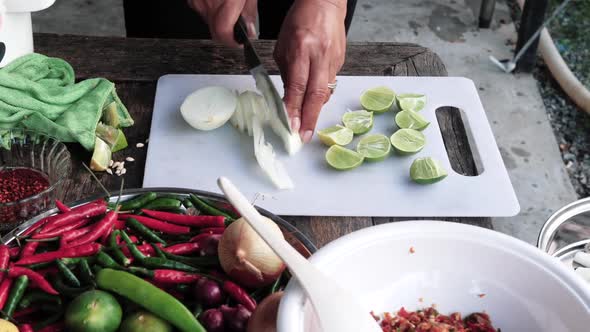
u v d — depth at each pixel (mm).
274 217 728
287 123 889
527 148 1837
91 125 898
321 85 926
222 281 676
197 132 954
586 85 2014
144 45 1068
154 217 748
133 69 1031
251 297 682
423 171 901
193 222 740
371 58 1084
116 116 934
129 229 739
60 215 714
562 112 1950
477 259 609
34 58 960
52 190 806
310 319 555
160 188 774
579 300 569
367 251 594
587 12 2223
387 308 623
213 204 765
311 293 533
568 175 1786
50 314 663
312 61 931
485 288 618
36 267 677
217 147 940
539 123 1904
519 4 2246
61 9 2189
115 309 621
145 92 1004
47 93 921
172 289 680
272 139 948
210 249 702
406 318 623
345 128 960
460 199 889
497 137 1855
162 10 1235
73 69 1020
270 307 600
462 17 2213
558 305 584
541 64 2094
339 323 525
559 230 791
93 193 854
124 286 630
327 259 576
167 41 1078
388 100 1007
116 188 869
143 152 923
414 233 602
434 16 2207
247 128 958
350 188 893
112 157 909
